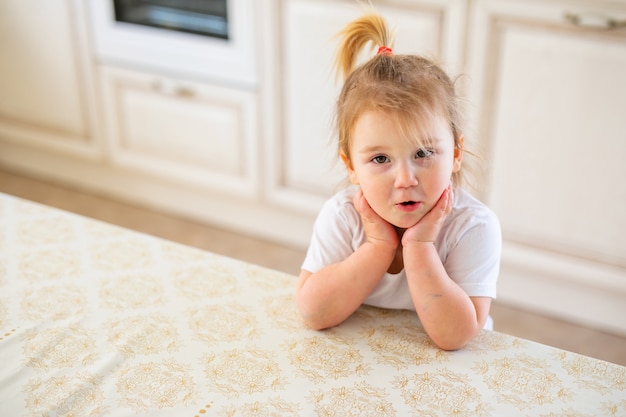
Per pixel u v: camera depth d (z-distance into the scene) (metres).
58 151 2.75
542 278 2.13
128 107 2.53
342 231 1.01
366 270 0.94
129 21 2.39
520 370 0.90
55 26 2.51
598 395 0.86
